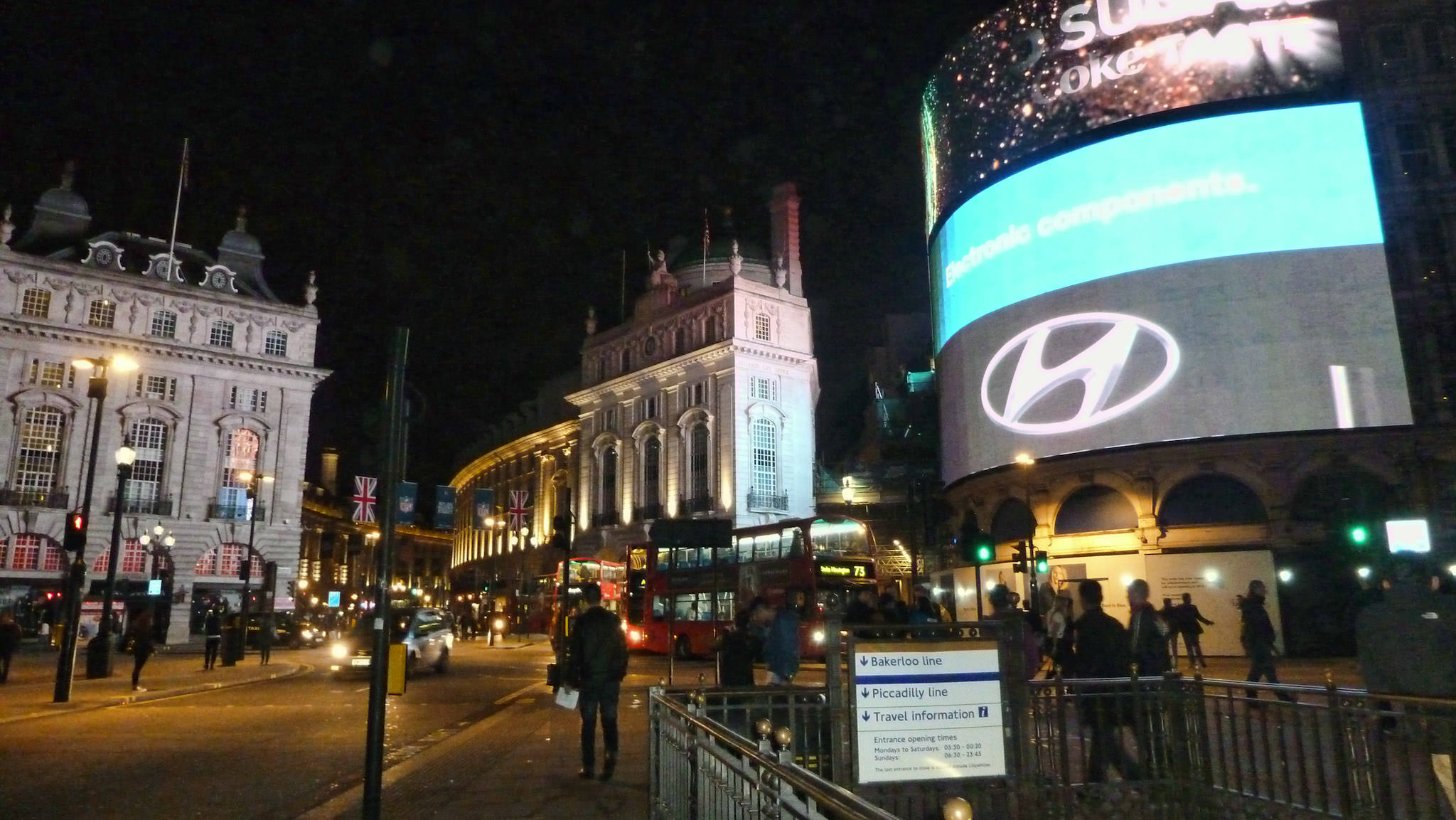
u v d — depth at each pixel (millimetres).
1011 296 40500
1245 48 36344
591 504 73125
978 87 43562
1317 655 32062
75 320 58188
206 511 60344
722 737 4734
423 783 10203
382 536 7000
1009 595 13852
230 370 62438
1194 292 35438
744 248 70875
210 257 66125
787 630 12594
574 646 10586
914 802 7164
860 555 32094
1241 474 34344
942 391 46188
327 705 19547
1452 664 6246
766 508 60500
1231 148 35750
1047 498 38438
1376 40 35469
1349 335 33469
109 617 25016
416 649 27672
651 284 71625
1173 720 8805
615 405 72188
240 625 33281
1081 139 38688
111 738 14398
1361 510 32562
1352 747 7051
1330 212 34438
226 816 9031
